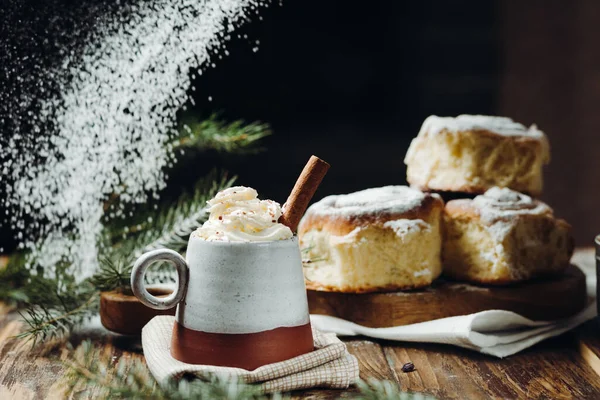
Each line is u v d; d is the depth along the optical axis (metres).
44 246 1.01
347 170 1.64
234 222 0.75
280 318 0.75
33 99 0.95
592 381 0.78
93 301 0.94
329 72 1.62
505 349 0.84
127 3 0.90
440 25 1.65
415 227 0.89
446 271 0.94
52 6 0.92
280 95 1.60
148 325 0.83
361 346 0.86
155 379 0.75
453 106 1.67
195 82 1.52
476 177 0.97
